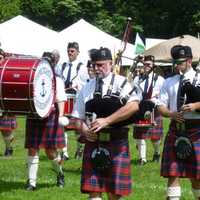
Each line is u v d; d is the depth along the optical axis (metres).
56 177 8.58
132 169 9.71
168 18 36.00
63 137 7.82
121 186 5.48
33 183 7.72
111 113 5.46
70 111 9.24
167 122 18.94
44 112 7.13
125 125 5.49
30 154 7.72
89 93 5.59
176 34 36.00
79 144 10.66
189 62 6.25
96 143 5.53
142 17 35.78
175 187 6.21
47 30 22.02
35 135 7.68
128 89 5.48
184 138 6.14
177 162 6.17
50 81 7.21
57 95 7.61
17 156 10.85
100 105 5.47
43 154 11.28
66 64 10.41
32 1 34.84
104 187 5.50
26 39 21.56
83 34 21.98
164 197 7.46
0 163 9.93
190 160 6.14
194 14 35.47
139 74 10.02
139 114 5.56
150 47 23.22
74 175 8.97
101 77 5.54
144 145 10.30
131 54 22.03
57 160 7.84
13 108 6.92
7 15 30.88
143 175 9.14
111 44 22.03
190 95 6.18
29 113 6.95
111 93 5.49
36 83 6.87
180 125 6.18
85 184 5.52
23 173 9.00
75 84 10.25
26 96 6.80
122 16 35.03
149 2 36.22
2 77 6.82
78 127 5.60
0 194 7.42
